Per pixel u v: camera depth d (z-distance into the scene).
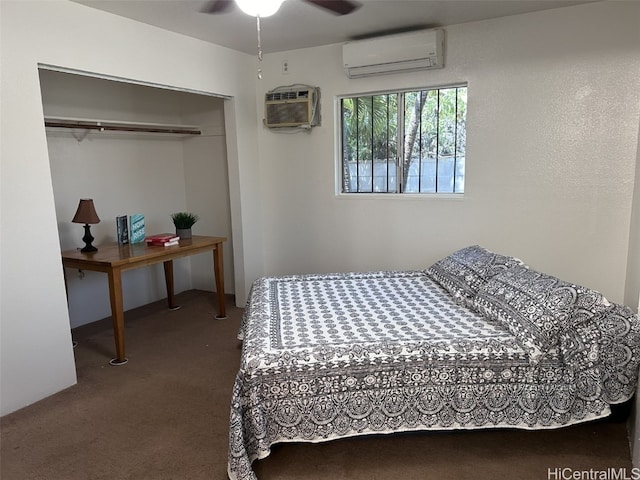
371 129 4.12
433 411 2.12
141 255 3.38
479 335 2.27
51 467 2.16
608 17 3.07
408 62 3.64
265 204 4.61
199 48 3.78
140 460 2.20
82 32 2.91
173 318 4.20
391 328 2.40
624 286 3.26
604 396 2.11
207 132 4.73
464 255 3.18
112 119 4.18
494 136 3.55
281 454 2.23
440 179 3.92
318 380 2.07
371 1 3.00
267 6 2.07
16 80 2.58
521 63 3.38
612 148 3.18
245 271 4.46
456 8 3.18
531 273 2.56
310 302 2.87
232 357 3.35
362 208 4.16
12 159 2.58
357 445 2.29
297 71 4.22
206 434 2.41
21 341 2.67
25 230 2.67
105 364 3.25
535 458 2.15
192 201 4.97
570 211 3.37
